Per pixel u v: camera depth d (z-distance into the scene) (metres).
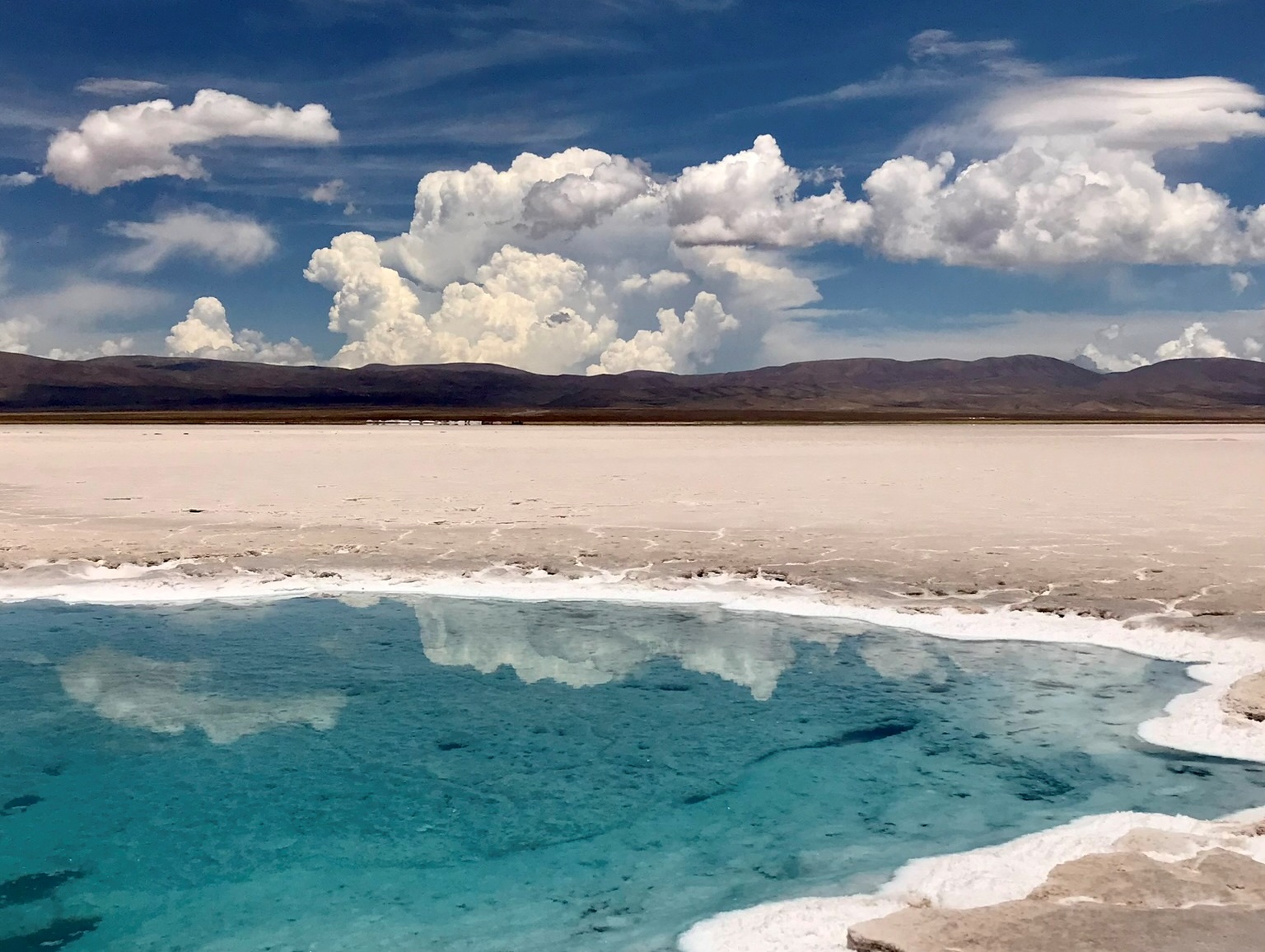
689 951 4.63
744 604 11.79
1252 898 4.66
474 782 6.86
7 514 17.47
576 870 5.59
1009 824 6.07
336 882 5.48
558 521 16.55
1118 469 26.97
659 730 7.88
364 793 6.69
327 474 25.16
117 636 10.66
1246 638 9.71
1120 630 10.28
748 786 6.77
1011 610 11.09
